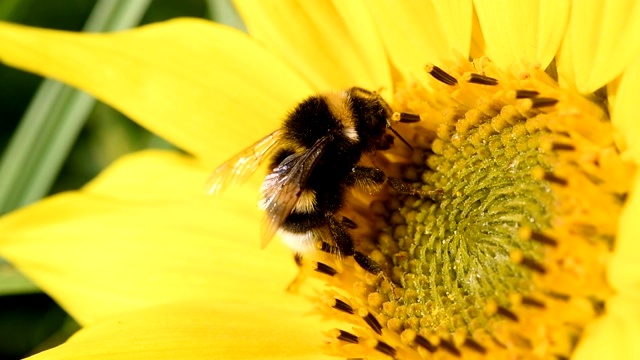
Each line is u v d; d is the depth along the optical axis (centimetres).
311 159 15
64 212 17
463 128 15
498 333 14
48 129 18
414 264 15
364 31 16
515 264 14
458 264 14
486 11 15
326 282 15
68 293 16
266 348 15
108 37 16
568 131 14
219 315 15
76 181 20
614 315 13
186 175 17
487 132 15
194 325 15
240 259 16
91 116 19
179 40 17
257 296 16
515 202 14
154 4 19
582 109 14
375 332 15
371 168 15
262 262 16
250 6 16
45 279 17
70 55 16
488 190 15
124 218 17
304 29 16
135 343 15
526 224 14
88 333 15
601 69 14
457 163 15
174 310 15
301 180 15
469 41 15
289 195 15
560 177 14
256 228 16
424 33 15
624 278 13
